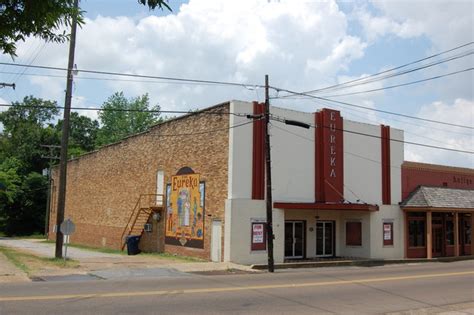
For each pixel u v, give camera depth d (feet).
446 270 76.84
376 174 101.81
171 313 35.53
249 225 83.15
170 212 100.37
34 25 17.61
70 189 163.43
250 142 85.40
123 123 250.16
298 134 91.20
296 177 90.07
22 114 278.46
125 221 120.98
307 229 95.61
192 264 77.36
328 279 61.11
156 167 107.76
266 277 62.75
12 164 237.86
